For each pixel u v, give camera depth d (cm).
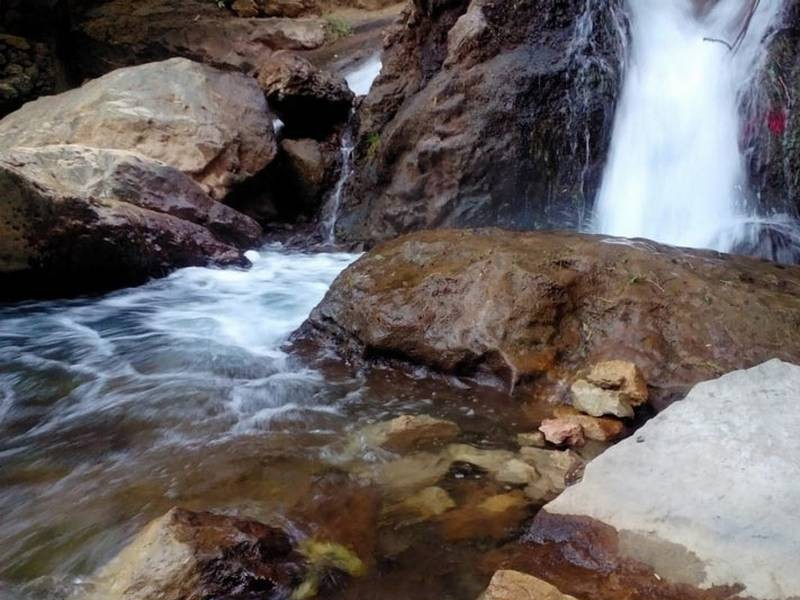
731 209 585
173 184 721
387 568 247
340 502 290
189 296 614
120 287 633
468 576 241
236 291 627
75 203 597
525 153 646
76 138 789
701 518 237
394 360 435
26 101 1241
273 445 345
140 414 389
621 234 621
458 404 385
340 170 876
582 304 413
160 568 229
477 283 428
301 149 870
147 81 851
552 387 385
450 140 659
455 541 261
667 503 247
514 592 216
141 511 288
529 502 286
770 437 267
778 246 552
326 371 440
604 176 650
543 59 660
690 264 429
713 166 596
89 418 388
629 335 386
